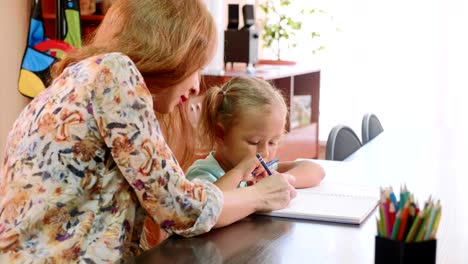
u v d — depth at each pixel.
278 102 1.75
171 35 1.35
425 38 4.96
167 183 1.31
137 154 1.29
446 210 1.69
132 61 1.33
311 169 1.88
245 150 1.74
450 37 4.88
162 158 1.31
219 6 4.02
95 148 1.30
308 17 5.30
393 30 5.05
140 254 1.29
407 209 1.03
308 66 5.08
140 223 1.41
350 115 5.30
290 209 1.55
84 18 3.71
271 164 1.77
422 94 5.02
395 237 1.03
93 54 1.38
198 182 1.41
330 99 5.34
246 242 1.33
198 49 1.38
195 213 1.35
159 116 1.68
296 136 4.74
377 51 5.13
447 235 1.46
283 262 1.22
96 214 1.32
